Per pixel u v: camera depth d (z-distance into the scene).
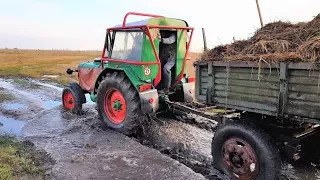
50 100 9.50
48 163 4.40
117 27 5.83
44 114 7.46
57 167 4.19
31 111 7.91
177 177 3.91
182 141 5.39
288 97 3.12
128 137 5.55
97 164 4.32
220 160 4.05
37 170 4.07
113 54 6.10
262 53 3.56
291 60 3.07
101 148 4.98
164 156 4.61
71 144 5.21
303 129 3.77
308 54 2.97
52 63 25.97
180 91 6.32
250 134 3.57
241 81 3.58
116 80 5.78
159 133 5.77
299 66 2.97
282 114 3.17
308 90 2.95
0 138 5.43
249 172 3.68
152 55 5.55
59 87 12.43
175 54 5.95
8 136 5.63
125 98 5.65
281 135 3.70
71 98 7.61
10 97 9.59
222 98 3.83
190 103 5.85
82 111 7.65
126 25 5.65
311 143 4.10
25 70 19.19
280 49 3.42
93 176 3.94
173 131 5.84
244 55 3.65
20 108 8.24
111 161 4.43
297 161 4.30
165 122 6.29
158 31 5.52
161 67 5.96
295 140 3.58
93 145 5.12
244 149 3.69
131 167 4.22
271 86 3.28
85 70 7.31
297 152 3.69
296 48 3.27
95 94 6.70
